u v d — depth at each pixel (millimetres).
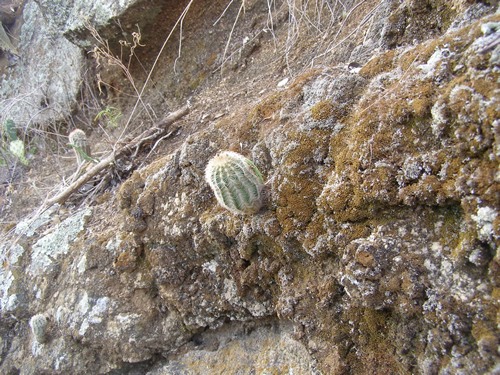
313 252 418
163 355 597
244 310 527
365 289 361
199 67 902
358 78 440
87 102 1121
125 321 602
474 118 315
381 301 359
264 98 536
